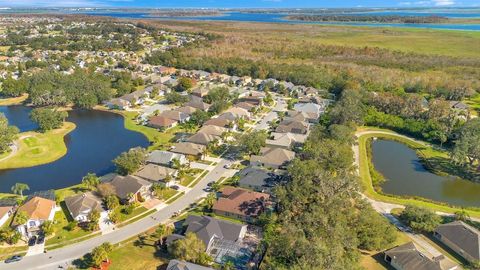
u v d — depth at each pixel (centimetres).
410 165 14125
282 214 9531
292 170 10956
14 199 10681
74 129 17238
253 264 8350
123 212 10369
